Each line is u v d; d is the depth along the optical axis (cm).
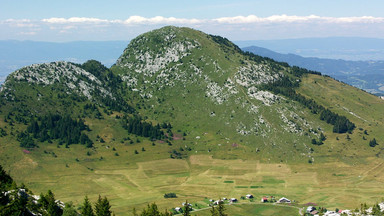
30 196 10844
